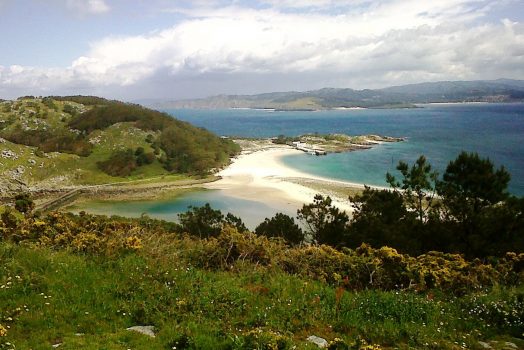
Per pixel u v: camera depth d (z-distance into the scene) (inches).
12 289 365.7
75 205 2896.2
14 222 581.3
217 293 387.5
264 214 2401.6
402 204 986.1
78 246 486.9
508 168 3435.0
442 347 314.7
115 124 5226.4
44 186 3656.5
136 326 330.3
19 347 277.4
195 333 304.5
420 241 792.3
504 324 366.3
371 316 369.7
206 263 501.7
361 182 3265.3
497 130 6978.4
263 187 3189.0
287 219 1148.5
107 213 2640.3
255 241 550.0
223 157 4704.7
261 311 359.6
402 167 1015.0
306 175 3676.2
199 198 2940.5
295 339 319.3
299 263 510.0
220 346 288.0
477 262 594.9
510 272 537.6
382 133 7062.0
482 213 793.6
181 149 4704.7
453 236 789.9
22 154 4047.7
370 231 848.3
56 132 5467.5
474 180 812.0
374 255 533.0
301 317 357.1
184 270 448.1
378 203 971.3
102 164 4192.9
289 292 415.5
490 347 322.3
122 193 3191.4
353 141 5890.8
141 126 5201.8
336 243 900.6
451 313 387.9
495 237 754.2
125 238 521.7
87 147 4606.3
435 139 5949.8
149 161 4407.0
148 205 2842.0
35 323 315.3
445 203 866.8
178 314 341.4
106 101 7500.0
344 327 346.3
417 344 320.8
